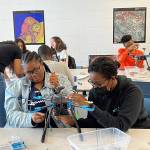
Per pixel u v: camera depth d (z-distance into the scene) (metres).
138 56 3.90
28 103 1.67
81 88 2.74
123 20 4.97
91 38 5.10
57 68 2.66
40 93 1.64
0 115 1.96
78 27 5.08
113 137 1.37
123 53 3.94
